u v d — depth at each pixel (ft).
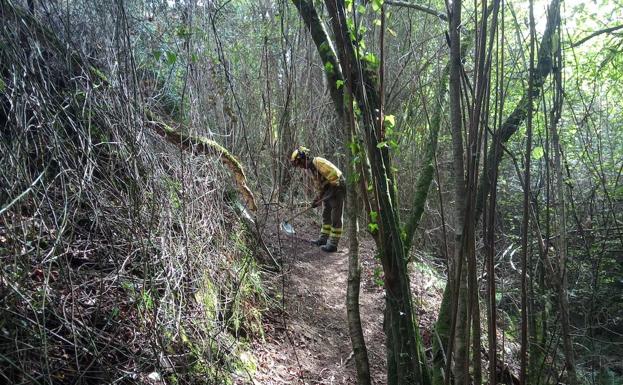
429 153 10.43
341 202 22.65
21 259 8.24
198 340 11.02
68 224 9.91
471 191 6.42
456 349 6.73
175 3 12.61
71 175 9.93
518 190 20.52
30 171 9.32
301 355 14.29
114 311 9.41
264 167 23.12
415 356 8.27
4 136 9.08
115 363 8.91
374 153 7.93
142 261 10.16
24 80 9.41
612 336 13.99
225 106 16.07
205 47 15.08
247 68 24.94
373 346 16.05
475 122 6.34
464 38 11.09
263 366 12.66
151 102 13.50
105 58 11.57
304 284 18.51
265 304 15.43
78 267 9.76
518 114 9.18
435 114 10.61
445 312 9.76
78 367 7.81
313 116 29.55
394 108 19.22
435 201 24.14
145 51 13.35
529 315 8.90
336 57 8.69
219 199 15.28
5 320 7.46
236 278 14.40
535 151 7.67
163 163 13.43
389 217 8.29
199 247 12.59
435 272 21.94
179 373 9.86
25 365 7.57
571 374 7.39
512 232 17.97
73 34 11.32
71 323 8.20
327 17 9.96
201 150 14.93
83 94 10.76
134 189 10.50
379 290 19.92
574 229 10.96
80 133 10.19
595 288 10.57
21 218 8.15
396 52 22.93
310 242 23.31
